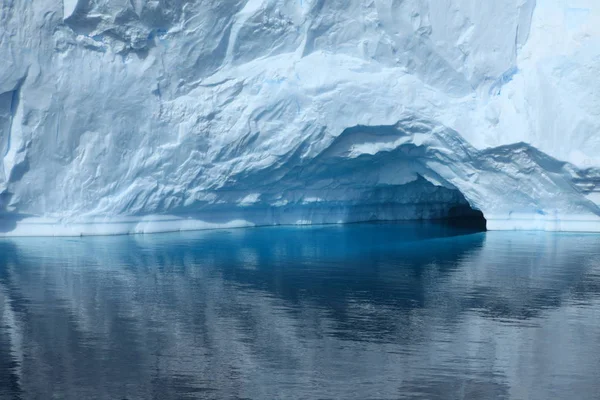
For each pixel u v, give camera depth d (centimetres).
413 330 1349
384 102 2533
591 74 2469
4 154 2230
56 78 2220
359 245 2327
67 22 2198
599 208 2531
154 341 1281
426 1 2539
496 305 1527
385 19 2527
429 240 2456
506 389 1083
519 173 2569
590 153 2452
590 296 1608
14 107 2219
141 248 2183
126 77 2308
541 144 2462
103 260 1980
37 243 2247
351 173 2755
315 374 1138
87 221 2377
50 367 1162
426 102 2559
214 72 2464
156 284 1695
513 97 2572
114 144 2330
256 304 1521
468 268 1922
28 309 1472
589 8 2581
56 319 1405
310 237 2503
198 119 2414
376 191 2962
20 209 2302
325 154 2598
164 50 2362
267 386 1093
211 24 2395
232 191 2591
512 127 2514
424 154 2647
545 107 2488
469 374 1138
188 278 1766
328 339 1298
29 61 2183
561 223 2653
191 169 2444
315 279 1767
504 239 2480
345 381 1112
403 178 2775
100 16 2223
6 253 2067
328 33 2548
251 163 2502
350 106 2512
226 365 1173
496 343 1277
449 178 2673
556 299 1580
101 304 1512
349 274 1831
